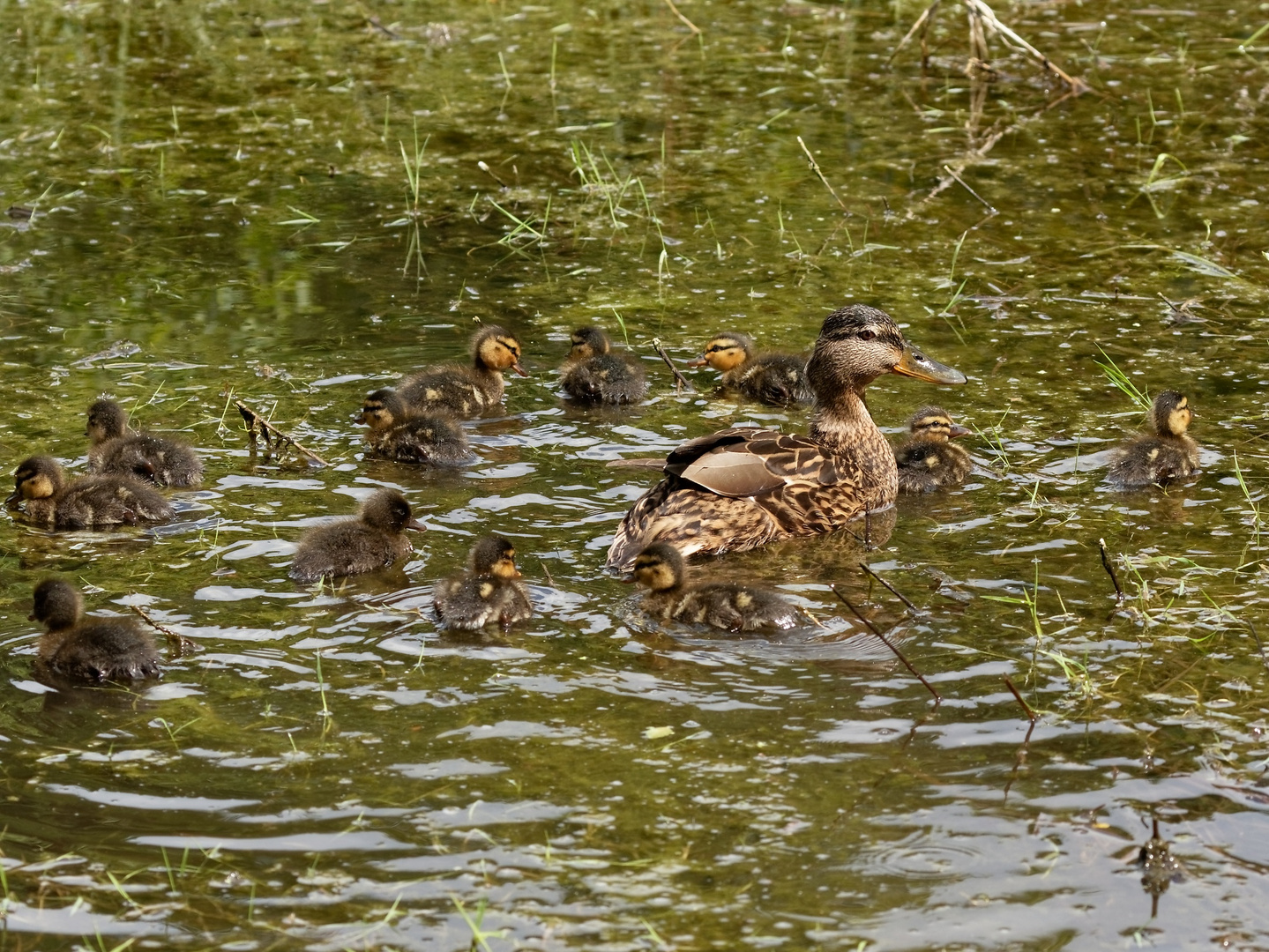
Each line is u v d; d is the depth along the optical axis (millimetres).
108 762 8898
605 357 15406
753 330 16766
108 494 12344
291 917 7555
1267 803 8523
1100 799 8555
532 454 14117
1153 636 10453
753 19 28656
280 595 11141
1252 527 12289
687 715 9438
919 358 13867
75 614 10297
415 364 15867
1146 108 23625
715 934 7469
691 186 21078
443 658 10172
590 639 10484
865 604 11109
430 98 24641
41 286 17578
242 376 15469
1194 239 18938
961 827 8305
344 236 19375
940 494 13359
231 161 21953
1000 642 10414
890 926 7543
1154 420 13578
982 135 22766
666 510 12156
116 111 23859
